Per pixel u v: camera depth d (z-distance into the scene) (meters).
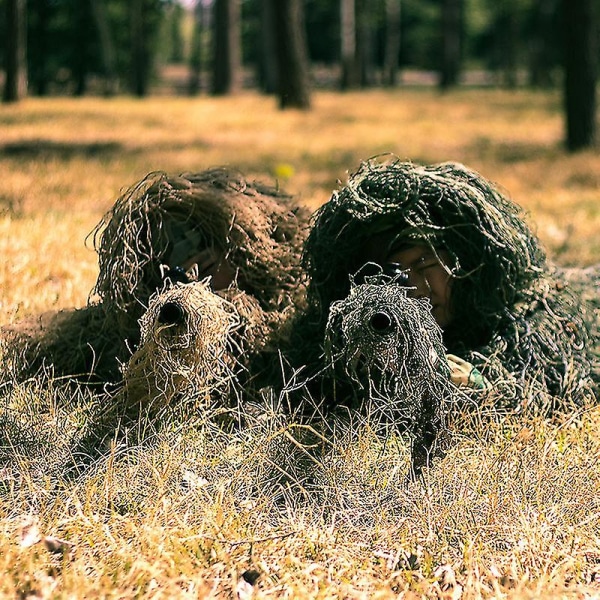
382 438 4.85
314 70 100.19
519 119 34.91
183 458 4.59
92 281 7.99
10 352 5.64
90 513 4.13
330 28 90.19
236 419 5.11
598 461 4.63
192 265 5.63
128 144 22.11
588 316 5.90
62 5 72.19
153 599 3.64
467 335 5.47
